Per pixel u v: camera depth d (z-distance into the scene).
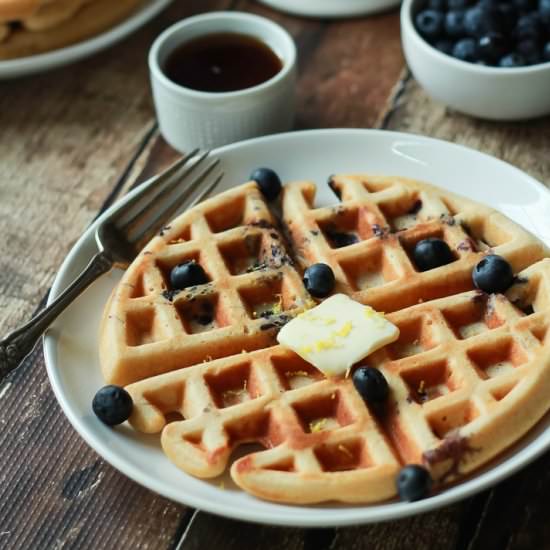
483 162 0.76
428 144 0.77
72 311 0.71
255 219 0.73
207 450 0.65
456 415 0.66
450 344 0.68
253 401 0.67
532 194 0.75
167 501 0.67
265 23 0.83
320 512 0.63
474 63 0.82
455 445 0.64
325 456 0.65
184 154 0.82
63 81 0.86
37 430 0.69
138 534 0.66
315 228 0.73
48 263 0.77
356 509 0.64
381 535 0.66
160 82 0.80
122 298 0.70
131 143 0.83
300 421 0.66
